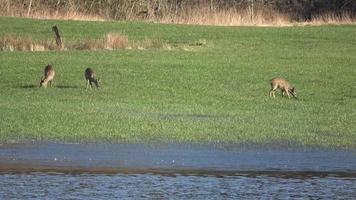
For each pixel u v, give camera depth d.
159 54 148.00
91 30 180.75
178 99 107.25
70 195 58.69
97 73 125.25
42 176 64.44
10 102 98.44
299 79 127.56
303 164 70.88
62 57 140.25
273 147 77.81
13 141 76.88
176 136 81.25
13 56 138.88
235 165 69.94
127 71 127.75
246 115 96.06
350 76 132.00
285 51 159.38
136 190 60.47
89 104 99.69
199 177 65.25
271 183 63.66
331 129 88.12
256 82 123.56
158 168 68.19
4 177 63.81
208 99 108.19
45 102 99.62
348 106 107.56
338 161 72.56
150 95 109.50
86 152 73.44
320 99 113.25
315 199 58.69
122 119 89.00
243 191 60.81
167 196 58.91
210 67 134.12
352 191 61.31
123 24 191.88
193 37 176.00
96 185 61.84
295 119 94.06
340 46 169.62
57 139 78.38
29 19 193.38
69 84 116.81
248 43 170.12
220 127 86.56
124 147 76.00
